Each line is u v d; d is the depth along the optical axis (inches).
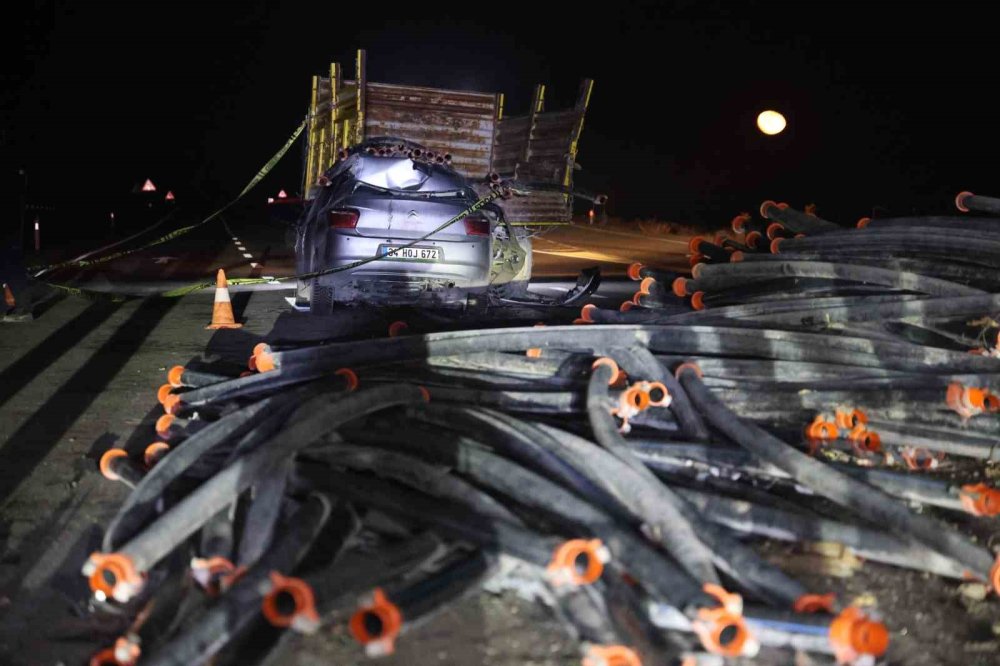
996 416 226.5
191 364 349.1
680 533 151.6
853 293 300.4
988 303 261.3
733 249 371.2
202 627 129.1
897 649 147.4
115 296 540.1
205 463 191.5
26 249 941.2
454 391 218.5
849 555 176.4
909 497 179.6
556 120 726.5
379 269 427.2
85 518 200.2
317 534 156.2
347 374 217.5
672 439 204.4
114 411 283.0
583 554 139.8
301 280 470.0
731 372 239.0
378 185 453.1
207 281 635.5
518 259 478.9
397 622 128.7
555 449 177.2
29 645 150.0
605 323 305.3
